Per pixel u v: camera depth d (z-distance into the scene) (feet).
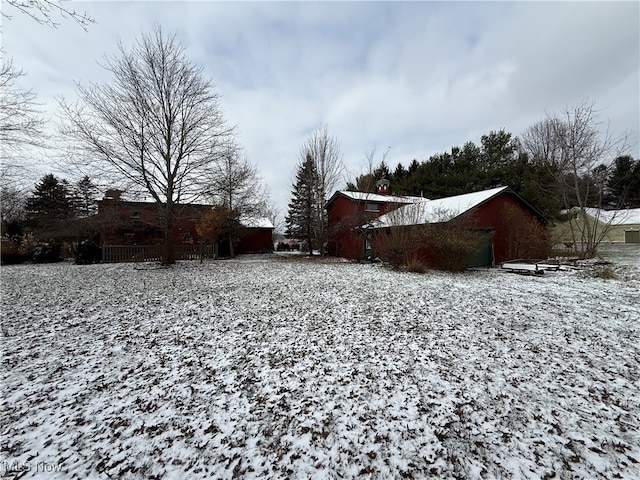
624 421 8.48
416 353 12.98
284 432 7.93
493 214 48.75
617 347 13.66
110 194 49.47
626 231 95.86
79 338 14.65
